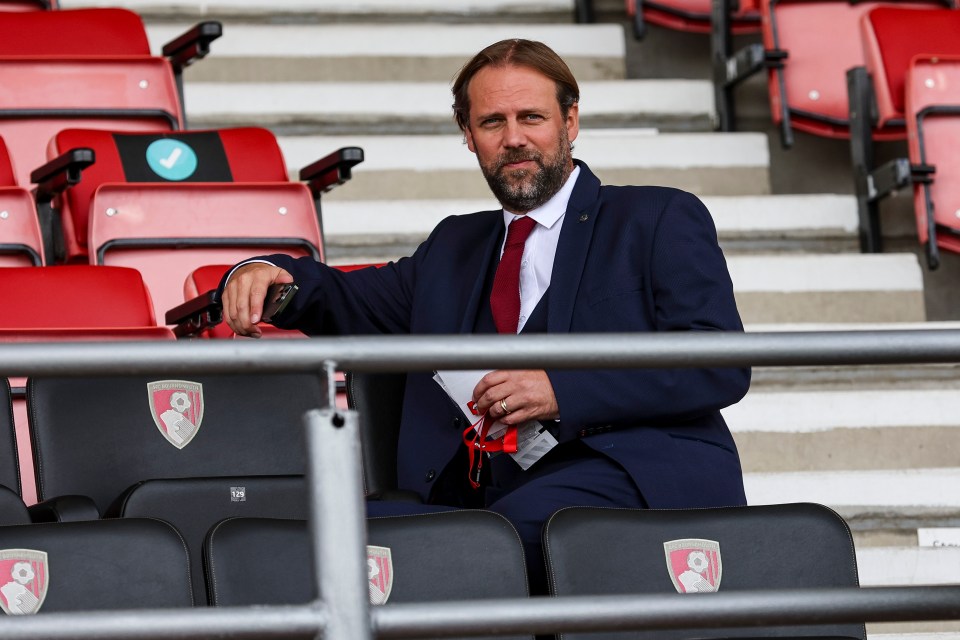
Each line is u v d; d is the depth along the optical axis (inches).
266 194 313.4
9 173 311.7
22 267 252.8
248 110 388.2
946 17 382.3
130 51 368.8
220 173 323.9
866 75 376.2
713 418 197.5
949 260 379.6
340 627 121.7
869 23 378.9
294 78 406.0
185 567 156.5
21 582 150.6
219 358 121.3
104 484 195.9
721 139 386.3
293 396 210.4
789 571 168.9
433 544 162.1
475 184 377.7
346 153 304.2
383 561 159.8
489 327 208.2
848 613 133.3
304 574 156.9
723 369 188.4
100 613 119.2
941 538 281.3
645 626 129.2
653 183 380.2
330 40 409.4
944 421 302.0
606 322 197.2
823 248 370.3
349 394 213.3
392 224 357.1
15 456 191.5
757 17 423.5
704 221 202.8
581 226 204.5
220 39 403.2
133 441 198.8
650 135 382.3
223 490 187.0
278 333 275.7
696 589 165.5
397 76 412.2
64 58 344.8
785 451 296.5
